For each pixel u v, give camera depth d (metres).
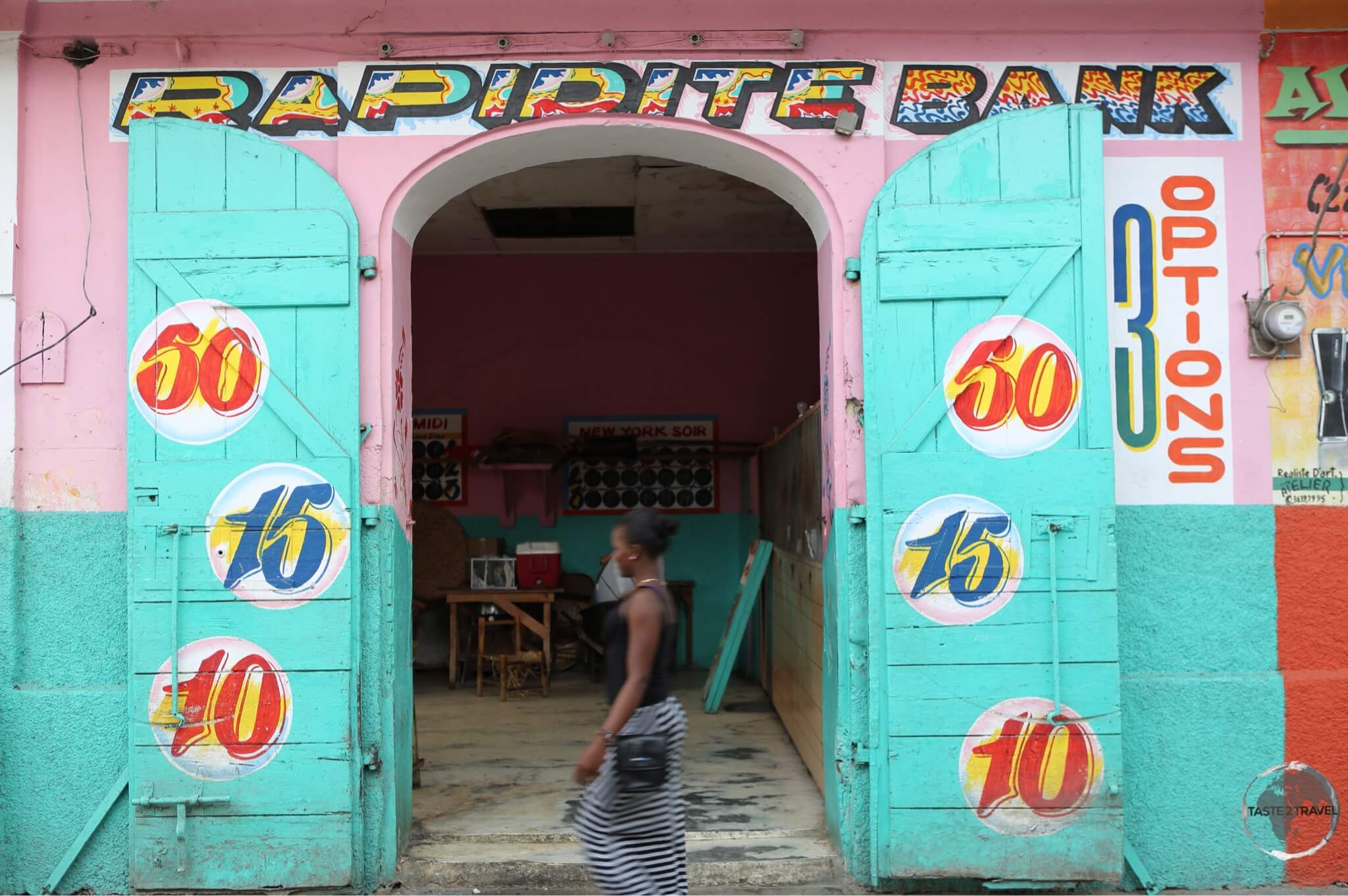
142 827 4.32
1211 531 4.57
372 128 4.57
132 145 4.46
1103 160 4.56
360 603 4.43
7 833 4.43
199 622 4.36
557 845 4.69
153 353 4.41
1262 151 4.65
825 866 4.50
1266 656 4.56
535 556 8.26
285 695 4.34
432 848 4.65
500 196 7.66
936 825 4.29
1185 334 4.60
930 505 4.34
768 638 7.84
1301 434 4.59
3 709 4.45
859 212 4.55
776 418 9.20
